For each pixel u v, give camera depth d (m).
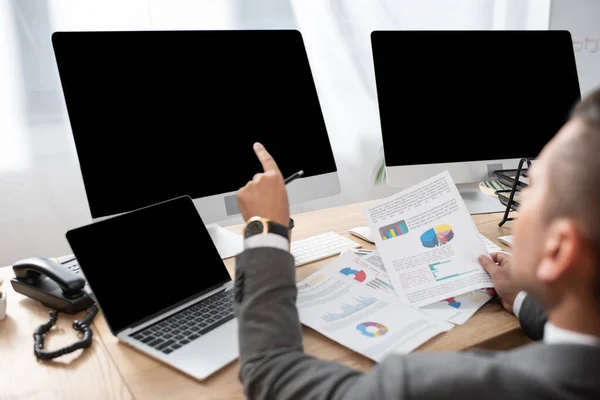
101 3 1.86
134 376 0.73
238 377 0.73
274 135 1.22
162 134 1.09
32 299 0.98
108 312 0.82
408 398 0.47
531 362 0.46
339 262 1.06
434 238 1.02
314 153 1.27
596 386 0.42
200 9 2.01
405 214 1.06
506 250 1.16
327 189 1.29
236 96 1.18
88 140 1.02
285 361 0.61
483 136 1.40
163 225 0.95
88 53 1.02
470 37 1.37
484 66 1.39
